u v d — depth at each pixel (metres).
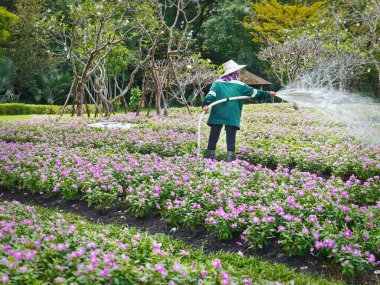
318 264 4.94
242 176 7.35
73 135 12.91
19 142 12.08
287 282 4.30
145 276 3.49
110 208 6.84
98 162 8.41
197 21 49.53
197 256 5.12
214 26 45.22
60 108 33.19
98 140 11.98
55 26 19.12
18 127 14.80
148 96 45.22
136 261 3.96
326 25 32.62
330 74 31.83
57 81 41.47
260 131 13.73
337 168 8.96
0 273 3.29
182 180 6.97
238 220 5.57
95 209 6.88
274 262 5.07
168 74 19.47
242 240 5.55
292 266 4.96
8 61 38.34
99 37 18.72
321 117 18.36
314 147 10.97
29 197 7.62
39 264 3.65
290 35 30.56
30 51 38.53
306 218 5.45
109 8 17.55
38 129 14.37
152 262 4.09
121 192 6.96
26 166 8.44
